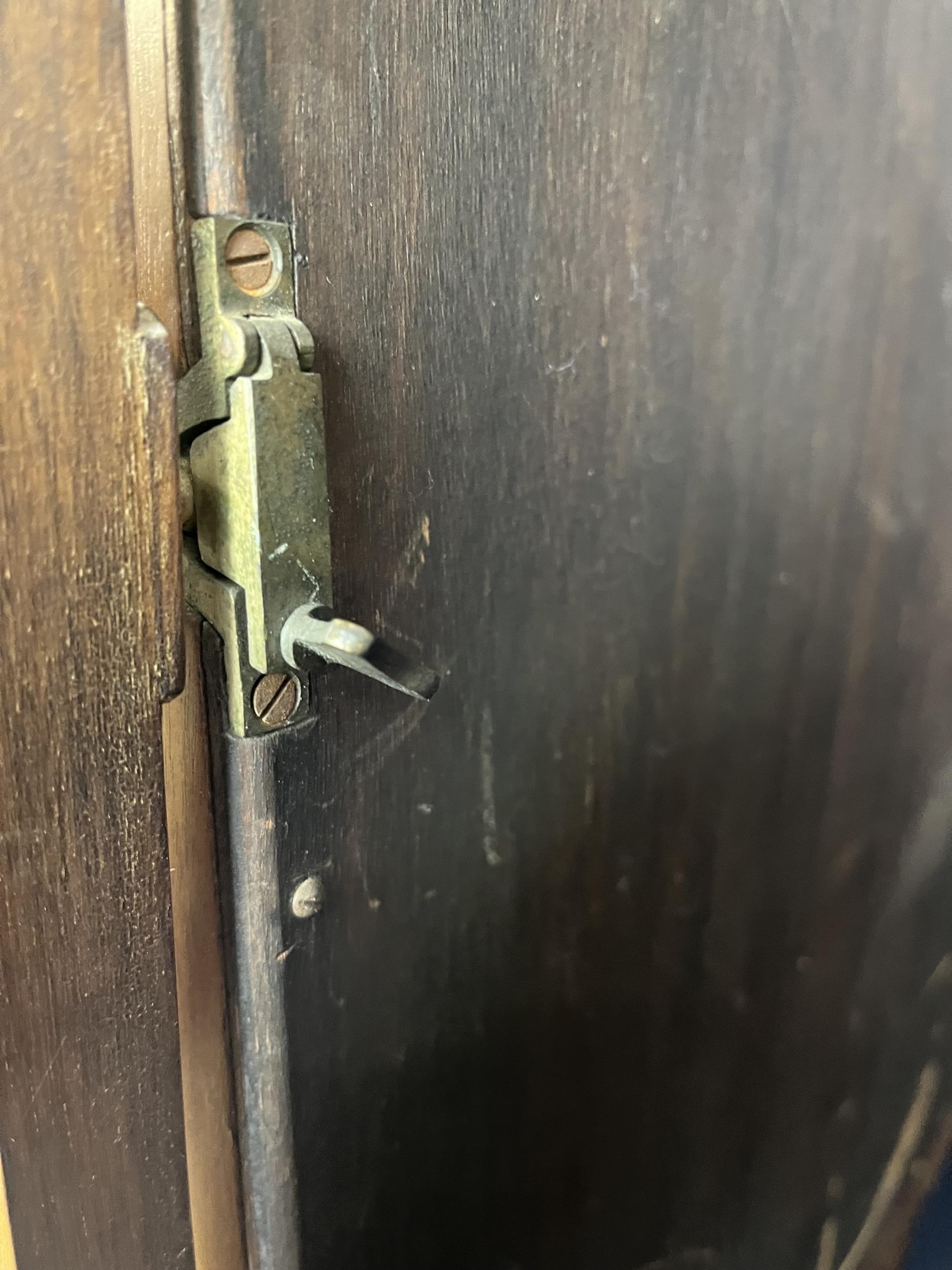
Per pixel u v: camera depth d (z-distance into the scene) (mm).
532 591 159
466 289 137
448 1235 176
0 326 94
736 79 159
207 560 118
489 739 159
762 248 170
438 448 140
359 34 119
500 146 136
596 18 141
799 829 211
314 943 139
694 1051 210
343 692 136
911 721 220
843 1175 247
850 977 232
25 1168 110
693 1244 223
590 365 155
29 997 107
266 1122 138
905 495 202
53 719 104
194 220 111
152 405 103
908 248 188
